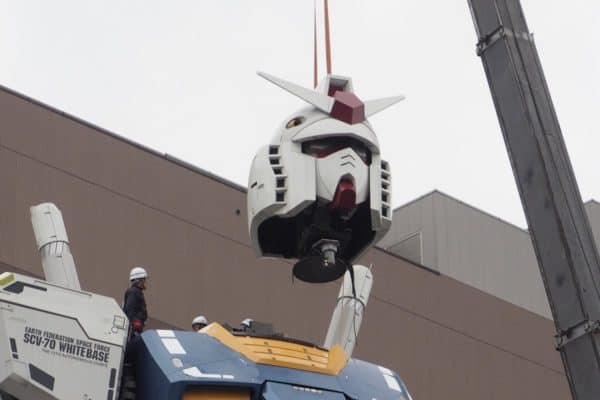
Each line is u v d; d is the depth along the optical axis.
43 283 23.62
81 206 61.59
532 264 81.81
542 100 22.84
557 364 78.06
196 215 65.25
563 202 21.70
